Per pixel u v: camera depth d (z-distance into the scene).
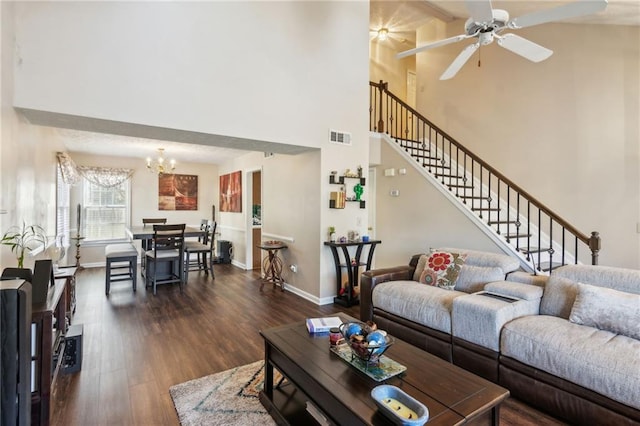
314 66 4.18
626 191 4.07
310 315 3.90
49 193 4.20
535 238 4.62
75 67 2.70
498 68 5.15
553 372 2.03
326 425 1.73
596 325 2.21
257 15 3.69
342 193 4.39
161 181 7.46
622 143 4.09
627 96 4.05
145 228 5.96
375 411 1.42
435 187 4.75
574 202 4.40
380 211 5.67
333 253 4.32
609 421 1.80
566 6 2.24
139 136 3.51
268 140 3.77
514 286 2.75
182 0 3.21
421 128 6.45
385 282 3.46
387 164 5.53
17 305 1.44
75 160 6.48
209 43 3.36
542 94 4.66
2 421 1.41
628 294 2.23
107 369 2.61
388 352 1.99
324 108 4.29
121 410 2.10
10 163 2.39
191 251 5.45
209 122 3.35
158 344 3.07
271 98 3.79
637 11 3.62
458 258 3.37
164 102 3.10
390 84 7.79
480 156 5.40
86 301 4.37
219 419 2.01
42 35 2.58
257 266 6.70
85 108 2.73
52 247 4.35
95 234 6.76
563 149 4.48
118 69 2.88
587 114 4.30
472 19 2.59
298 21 4.03
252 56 3.65
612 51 4.12
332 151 4.38
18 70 2.49
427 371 1.76
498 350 2.34
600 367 1.84
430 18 6.22
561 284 2.61
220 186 8.01
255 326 3.53
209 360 2.77
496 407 1.53
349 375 1.70
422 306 2.89
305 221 4.61
